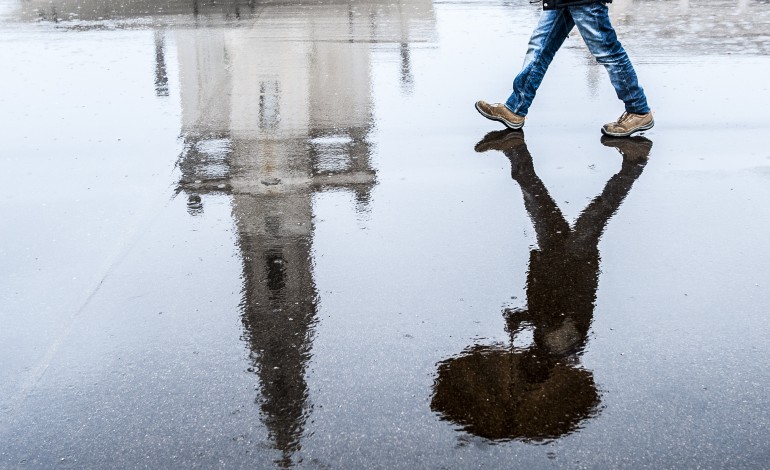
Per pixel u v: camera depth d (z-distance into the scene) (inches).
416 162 245.1
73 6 504.4
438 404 134.6
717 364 145.4
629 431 127.8
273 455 123.4
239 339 154.4
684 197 217.9
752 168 237.1
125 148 258.1
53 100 309.3
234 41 404.2
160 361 147.9
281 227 202.1
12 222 206.5
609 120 281.7
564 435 127.0
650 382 140.2
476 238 195.6
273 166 242.7
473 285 173.6
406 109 295.6
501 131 271.9
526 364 145.7
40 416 133.5
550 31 261.1
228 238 196.4
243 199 218.8
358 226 202.2
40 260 186.9
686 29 417.7
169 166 243.1
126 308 165.9
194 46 394.0
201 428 129.7
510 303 166.7
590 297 168.7
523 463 121.0
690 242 192.5
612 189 224.1
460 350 150.3
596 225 202.2
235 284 174.9
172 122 283.6
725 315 161.5
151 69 352.8
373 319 160.9
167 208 213.8
